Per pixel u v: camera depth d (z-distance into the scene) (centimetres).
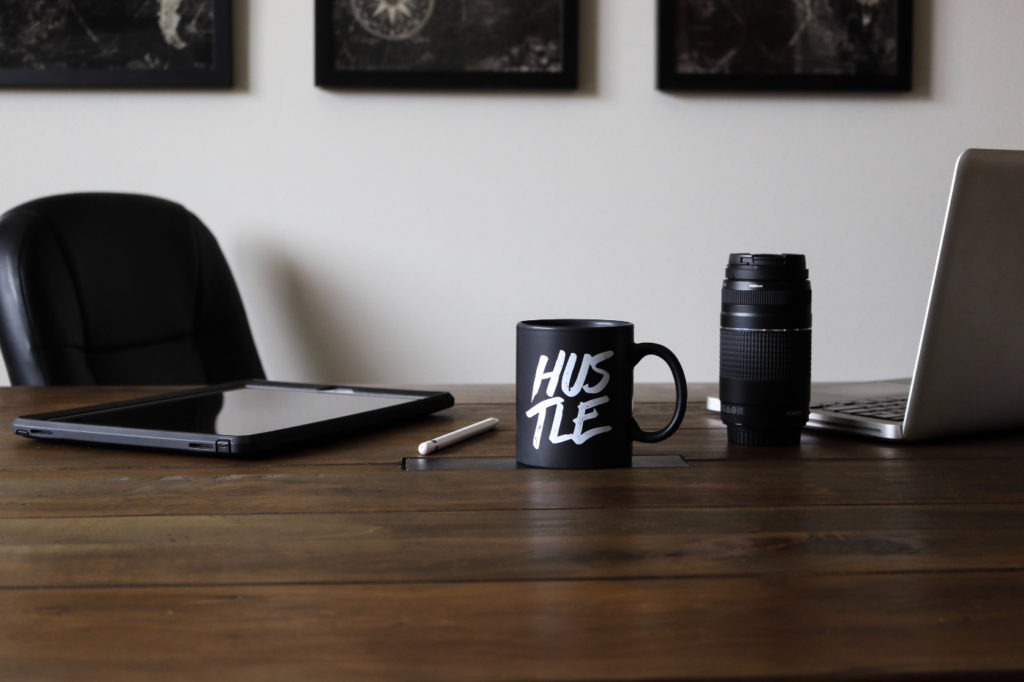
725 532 51
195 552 47
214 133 200
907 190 210
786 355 74
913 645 35
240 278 204
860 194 209
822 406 88
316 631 36
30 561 46
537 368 68
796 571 44
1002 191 67
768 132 207
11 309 150
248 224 203
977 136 210
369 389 100
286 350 207
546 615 38
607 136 205
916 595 41
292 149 202
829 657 34
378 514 55
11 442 79
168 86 196
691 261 208
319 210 203
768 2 202
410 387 118
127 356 168
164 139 200
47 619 38
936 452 74
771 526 52
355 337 207
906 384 112
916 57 207
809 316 76
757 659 34
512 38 199
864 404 90
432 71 198
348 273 205
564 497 59
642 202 206
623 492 60
